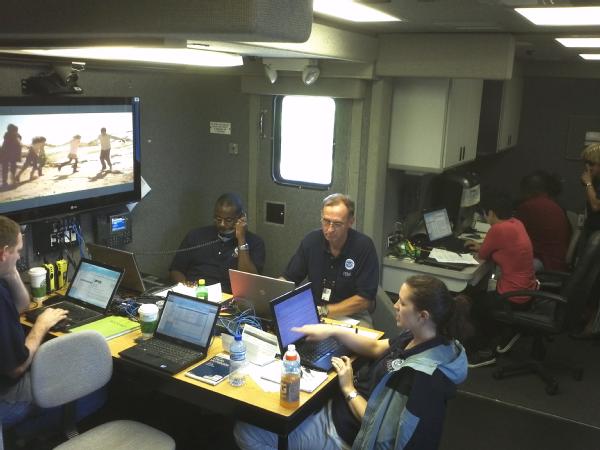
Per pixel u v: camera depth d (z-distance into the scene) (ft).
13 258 8.07
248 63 12.34
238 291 9.28
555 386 11.59
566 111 18.39
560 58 16.24
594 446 9.93
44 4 3.33
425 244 14.56
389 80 12.06
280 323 8.03
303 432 7.46
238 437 7.80
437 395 6.39
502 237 12.48
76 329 8.76
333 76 11.62
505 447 9.80
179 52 6.85
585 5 6.46
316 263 10.27
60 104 9.61
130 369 7.86
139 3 3.05
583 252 11.30
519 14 7.64
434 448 6.43
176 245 13.33
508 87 16.58
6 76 9.11
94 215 11.05
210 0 2.89
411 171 13.00
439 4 6.93
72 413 7.73
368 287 9.92
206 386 7.28
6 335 7.33
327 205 9.72
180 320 8.43
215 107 13.48
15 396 7.78
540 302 12.91
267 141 13.08
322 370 7.72
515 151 19.26
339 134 12.31
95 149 10.38
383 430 6.54
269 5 2.89
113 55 7.10
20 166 9.09
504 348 13.03
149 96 11.96
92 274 9.77
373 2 6.91
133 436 7.32
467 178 15.57
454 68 10.67
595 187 14.05
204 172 13.83
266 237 13.67
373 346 8.30
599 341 14.39
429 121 12.16
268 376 7.56
